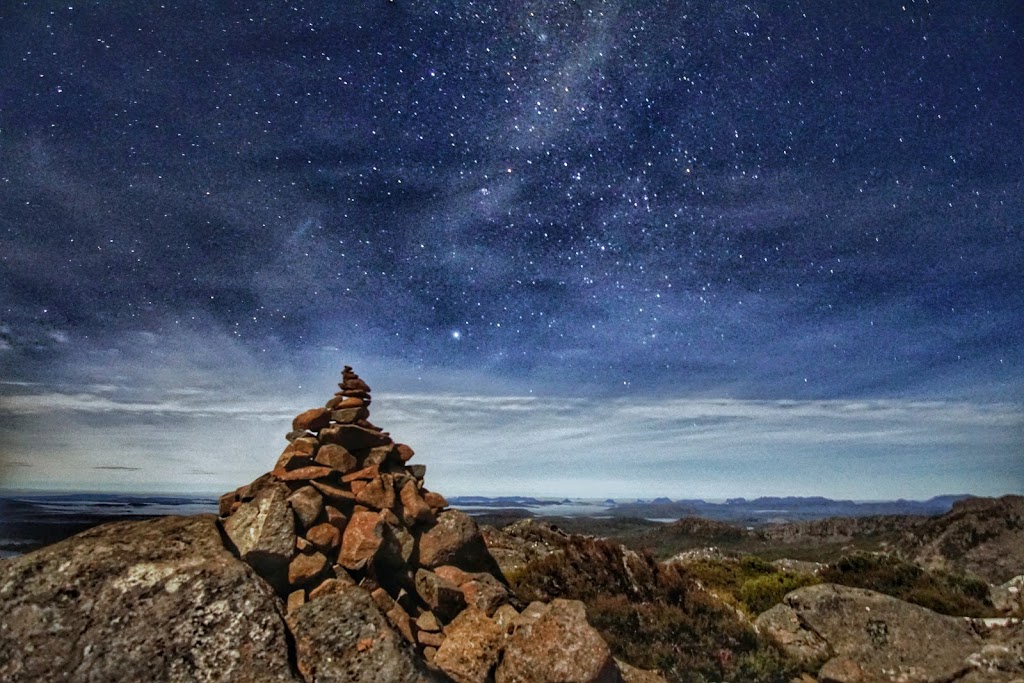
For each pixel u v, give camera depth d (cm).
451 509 1016
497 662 725
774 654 1028
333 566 784
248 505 802
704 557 1866
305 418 977
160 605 594
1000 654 1005
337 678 573
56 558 643
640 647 984
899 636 1099
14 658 562
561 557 1238
